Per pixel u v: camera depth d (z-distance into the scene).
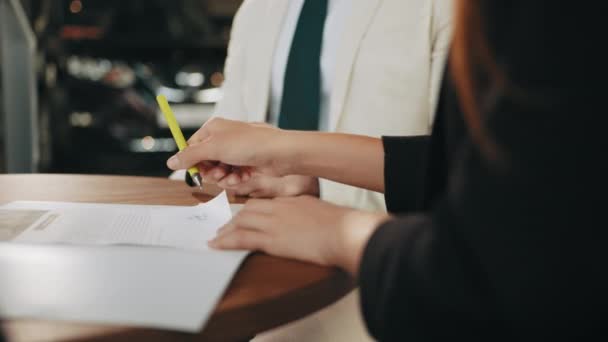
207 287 0.49
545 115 0.38
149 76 4.15
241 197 0.93
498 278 0.39
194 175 0.89
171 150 4.27
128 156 4.18
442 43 1.27
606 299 0.37
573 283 0.37
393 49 1.29
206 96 4.25
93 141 4.07
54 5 3.53
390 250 0.47
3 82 2.57
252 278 0.55
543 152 0.38
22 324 0.41
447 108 0.53
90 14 3.85
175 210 0.81
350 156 0.84
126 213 0.78
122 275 0.50
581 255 0.37
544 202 0.38
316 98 1.34
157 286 0.48
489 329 0.40
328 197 1.31
